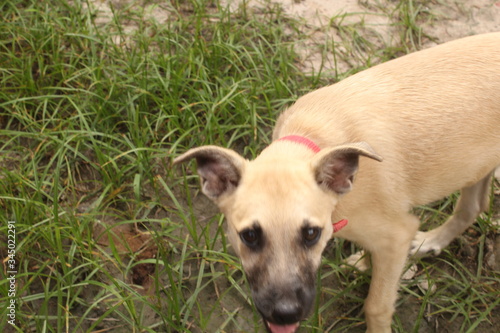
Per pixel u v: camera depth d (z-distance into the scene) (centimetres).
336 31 155
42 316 116
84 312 118
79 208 128
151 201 129
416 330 115
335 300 121
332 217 105
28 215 122
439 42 154
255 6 157
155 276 117
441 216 130
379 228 108
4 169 125
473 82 110
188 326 117
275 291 96
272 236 97
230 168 101
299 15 157
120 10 153
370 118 109
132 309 114
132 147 130
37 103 138
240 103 137
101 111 135
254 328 117
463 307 120
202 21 153
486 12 159
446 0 162
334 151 99
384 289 110
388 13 159
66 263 118
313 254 99
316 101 112
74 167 132
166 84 137
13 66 140
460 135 110
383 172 108
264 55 145
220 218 126
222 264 123
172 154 129
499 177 134
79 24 146
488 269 125
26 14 149
